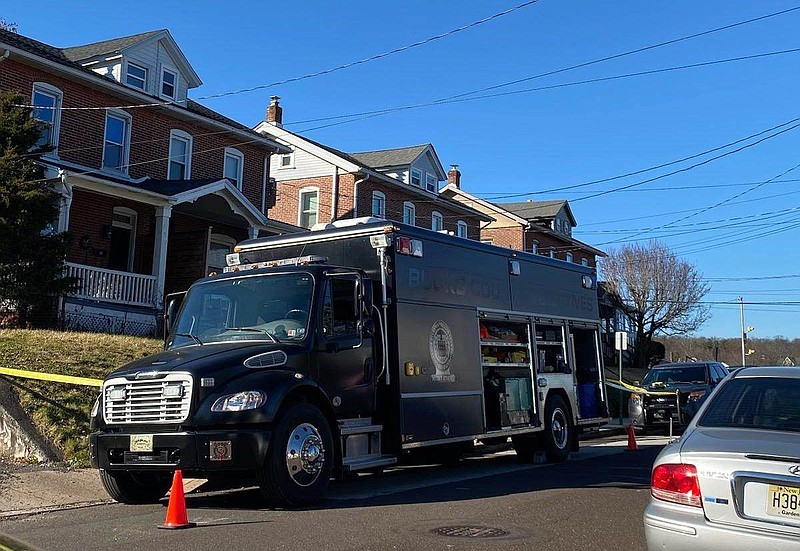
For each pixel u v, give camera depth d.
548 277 13.52
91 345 14.63
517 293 12.49
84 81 22.44
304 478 7.99
